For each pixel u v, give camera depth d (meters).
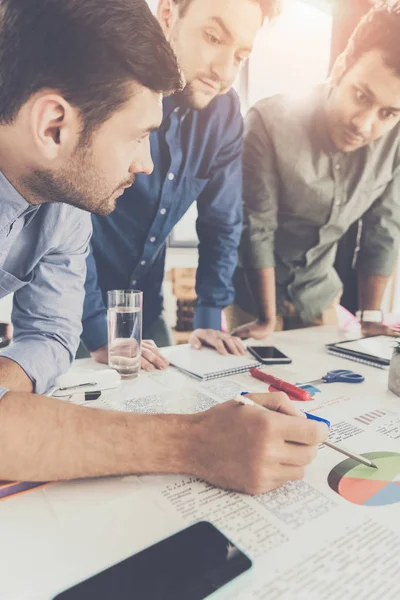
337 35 1.30
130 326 0.77
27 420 0.43
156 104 0.56
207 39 1.15
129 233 1.24
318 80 1.32
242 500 0.41
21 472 0.42
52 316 0.80
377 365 0.86
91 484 0.43
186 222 1.31
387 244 1.58
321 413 0.62
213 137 1.26
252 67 1.24
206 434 0.45
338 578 0.31
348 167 1.44
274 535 0.36
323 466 0.48
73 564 0.32
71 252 0.84
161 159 1.21
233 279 1.41
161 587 0.29
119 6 0.50
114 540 0.35
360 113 1.38
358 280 1.59
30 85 0.50
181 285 1.35
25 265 0.78
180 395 0.68
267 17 1.21
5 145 0.55
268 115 1.31
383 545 0.35
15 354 0.71
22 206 0.65
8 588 0.30
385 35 1.31
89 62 0.49
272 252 1.44
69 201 0.63
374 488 0.43
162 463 0.44
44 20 0.48
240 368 0.81
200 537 0.34
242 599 0.29
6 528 0.37
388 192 1.53
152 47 0.52
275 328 1.51
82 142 0.54
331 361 0.91
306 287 1.52
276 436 0.42
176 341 1.38
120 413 0.48
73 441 0.43
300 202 1.42
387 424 0.59
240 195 1.35
